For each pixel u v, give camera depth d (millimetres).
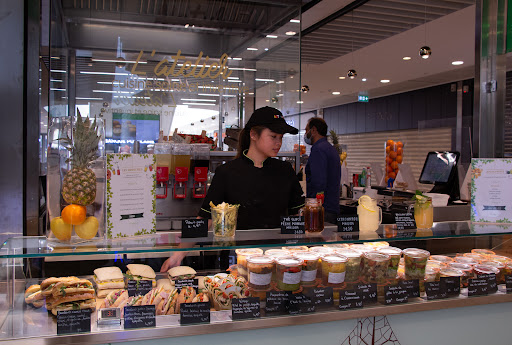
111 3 4090
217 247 1658
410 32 6148
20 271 1597
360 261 1782
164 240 1661
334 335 1716
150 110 4316
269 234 1874
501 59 2717
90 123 1509
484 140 2770
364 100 11336
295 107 4461
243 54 4539
